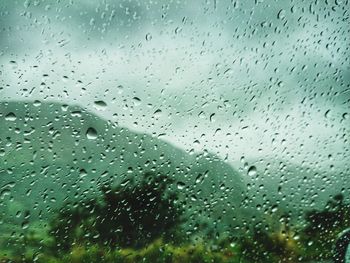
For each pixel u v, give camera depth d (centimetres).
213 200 20
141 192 20
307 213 19
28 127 22
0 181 19
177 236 18
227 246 18
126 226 18
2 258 16
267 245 18
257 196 21
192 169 21
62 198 19
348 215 19
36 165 20
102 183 20
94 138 22
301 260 17
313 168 22
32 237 17
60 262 16
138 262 17
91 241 17
